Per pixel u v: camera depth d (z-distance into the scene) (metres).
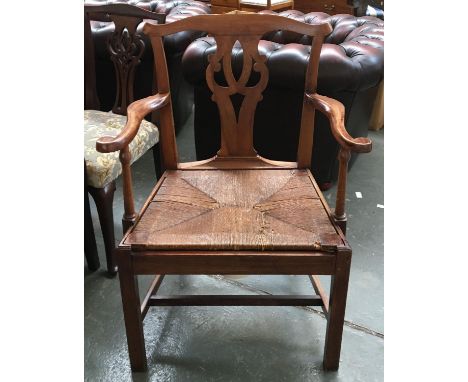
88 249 1.50
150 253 0.96
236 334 1.30
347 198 2.01
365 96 1.90
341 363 1.20
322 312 1.38
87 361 1.21
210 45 1.73
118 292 1.46
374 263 1.59
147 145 1.57
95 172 1.34
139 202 1.93
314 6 3.29
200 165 1.30
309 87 1.20
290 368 1.19
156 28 1.14
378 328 1.31
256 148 1.94
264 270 0.96
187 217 1.05
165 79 1.20
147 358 1.22
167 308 1.40
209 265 0.96
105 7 1.57
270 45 1.71
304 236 0.97
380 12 3.25
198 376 1.17
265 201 1.12
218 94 1.24
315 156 1.89
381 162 2.40
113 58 1.63
